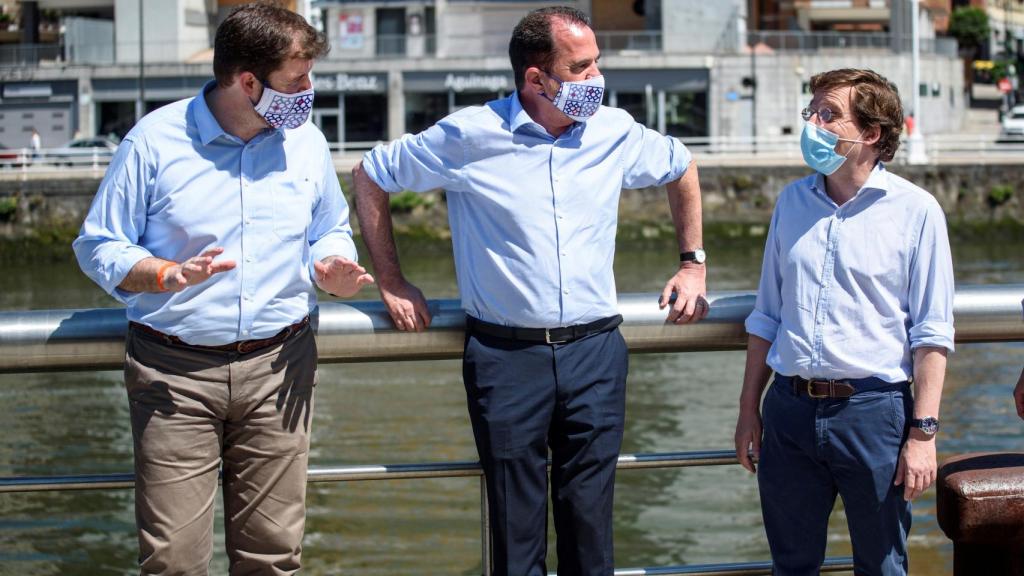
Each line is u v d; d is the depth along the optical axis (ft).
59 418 52.54
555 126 12.09
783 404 12.23
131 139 11.28
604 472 12.07
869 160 11.89
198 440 11.40
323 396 57.16
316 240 12.17
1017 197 134.82
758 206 133.80
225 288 11.26
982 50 221.87
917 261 11.82
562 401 11.99
